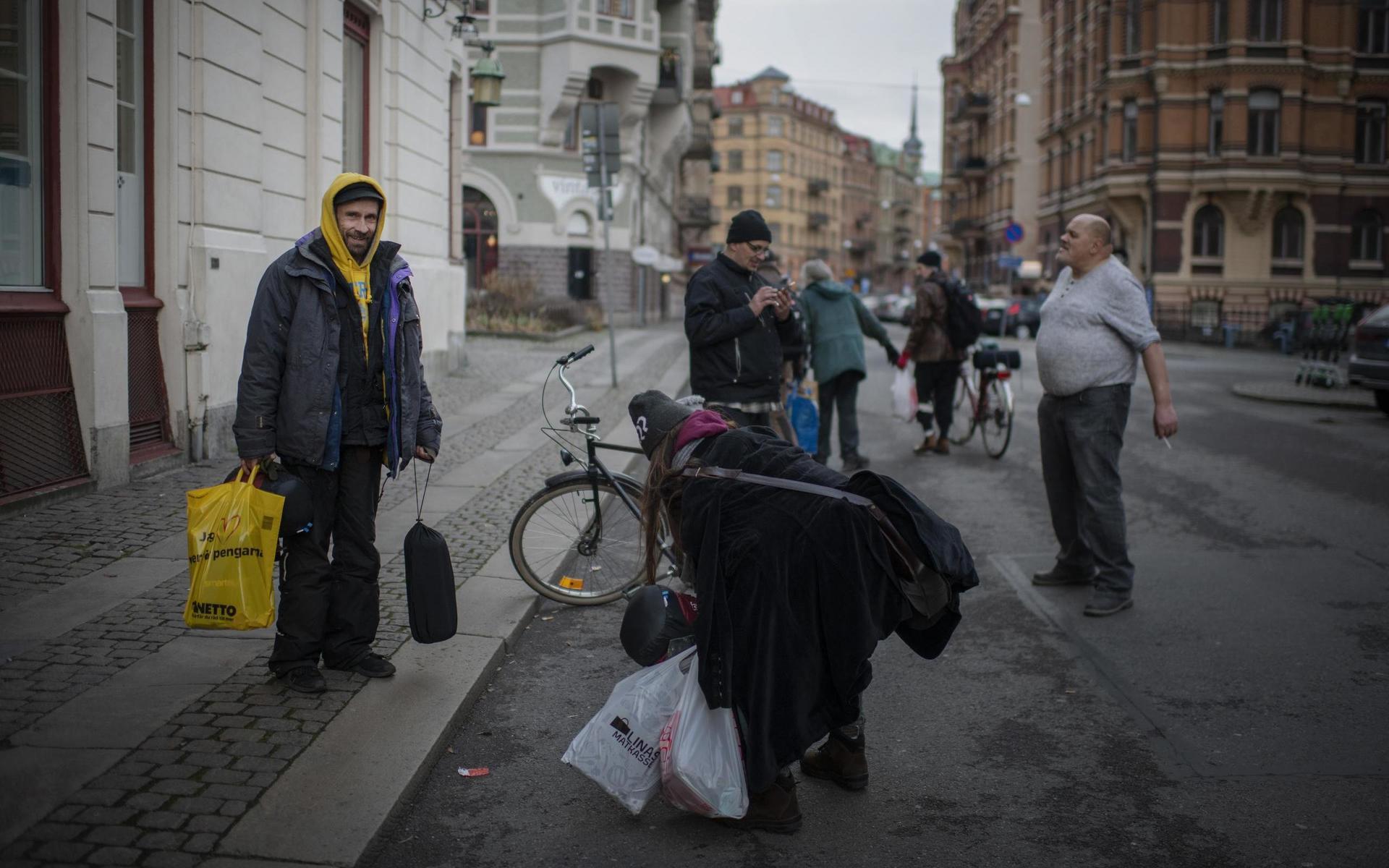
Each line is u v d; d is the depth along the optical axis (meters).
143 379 8.02
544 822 3.48
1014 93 56.06
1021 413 14.82
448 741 4.01
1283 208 37.97
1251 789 3.75
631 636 3.52
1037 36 55.94
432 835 3.37
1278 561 6.79
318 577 4.19
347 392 4.16
